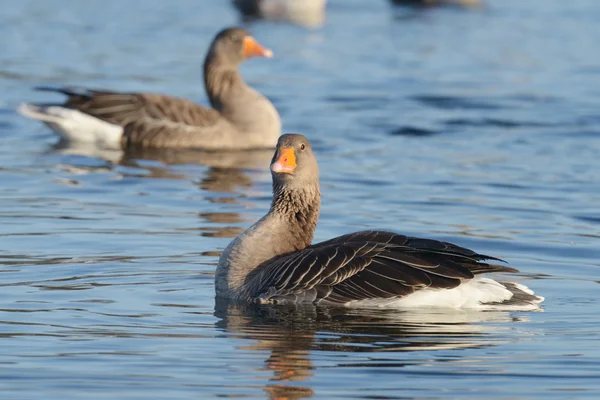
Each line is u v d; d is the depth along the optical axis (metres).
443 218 16.67
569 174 19.92
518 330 11.35
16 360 10.33
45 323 11.48
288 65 32.41
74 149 21.78
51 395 9.51
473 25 40.97
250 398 9.50
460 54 34.78
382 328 11.33
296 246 13.09
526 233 15.84
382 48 35.88
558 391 9.70
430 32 39.28
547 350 10.74
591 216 16.94
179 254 14.47
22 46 33.84
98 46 34.31
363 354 10.60
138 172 19.78
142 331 11.28
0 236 15.18
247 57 23.17
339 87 29.11
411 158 21.22
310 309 11.90
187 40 35.97
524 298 12.16
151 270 13.68
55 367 10.18
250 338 11.06
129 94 22.66
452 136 23.41
